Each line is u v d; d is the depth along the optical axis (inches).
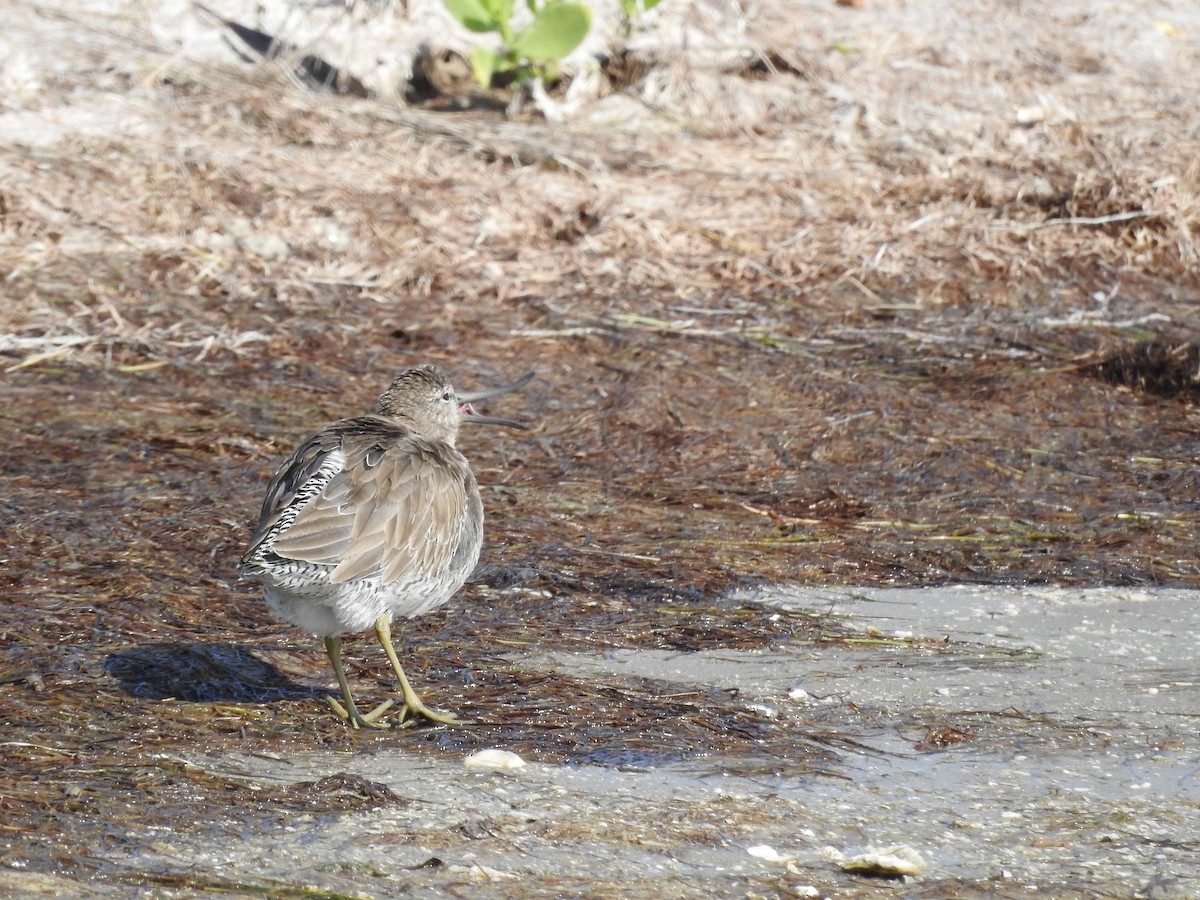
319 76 857.5
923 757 331.3
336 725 340.2
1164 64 964.6
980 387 604.1
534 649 393.7
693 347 633.6
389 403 409.4
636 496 510.6
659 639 403.2
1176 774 323.9
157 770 304.3
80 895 250.5
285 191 713.0
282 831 279.6
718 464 539.5
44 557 426.9
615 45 876.6
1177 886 269.7
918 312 683.4
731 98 857.5
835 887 267.9
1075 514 501.4
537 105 846.5
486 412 573.3
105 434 523.8
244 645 384.5
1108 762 329.7
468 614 416.5
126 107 757.3
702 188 773.3
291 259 676.1
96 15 852.6
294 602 341.7
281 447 524.1
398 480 351.3
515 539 469.7
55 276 639.8
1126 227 762.8
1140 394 607.8
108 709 338.3
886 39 939.3
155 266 657.6
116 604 400.5
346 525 338.6
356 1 885.8
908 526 492.7
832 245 732.0
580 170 768.9
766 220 751.1
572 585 437.4
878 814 300.5
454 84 882.1
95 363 581.3
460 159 770.2
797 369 614.5
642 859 275.9
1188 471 534.3
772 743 335.3
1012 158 828.6
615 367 612.7
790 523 492.7
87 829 275.4
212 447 520.1
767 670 383.6
